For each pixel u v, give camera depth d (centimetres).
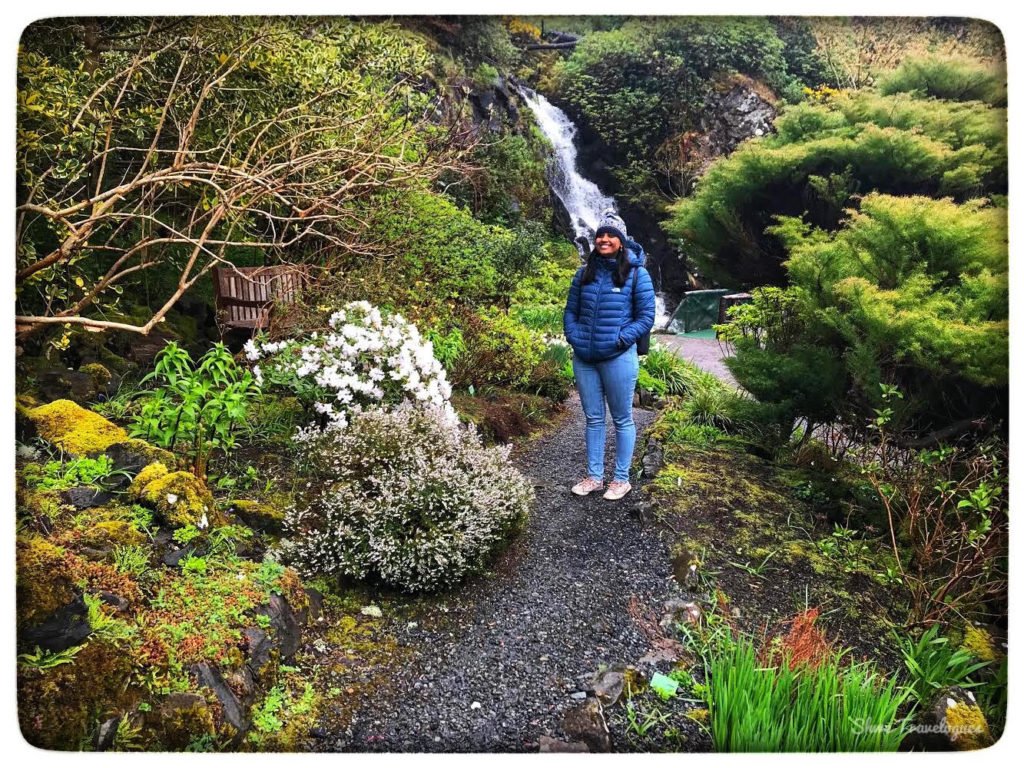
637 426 520
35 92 280
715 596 285
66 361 382
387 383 380
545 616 270
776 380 404
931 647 262
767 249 558
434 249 572
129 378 393
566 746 212
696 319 1023
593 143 1380
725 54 1131
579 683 237
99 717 178
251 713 203
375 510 276
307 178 357
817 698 223
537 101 1319
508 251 811
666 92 1255
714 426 500
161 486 252
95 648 187
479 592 282
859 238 385
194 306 514
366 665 237
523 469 424
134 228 407
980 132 457
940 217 350
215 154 373
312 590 259
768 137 571
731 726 222
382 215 454
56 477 252
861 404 384
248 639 213
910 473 333
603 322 350
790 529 345
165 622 205
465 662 243
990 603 297
